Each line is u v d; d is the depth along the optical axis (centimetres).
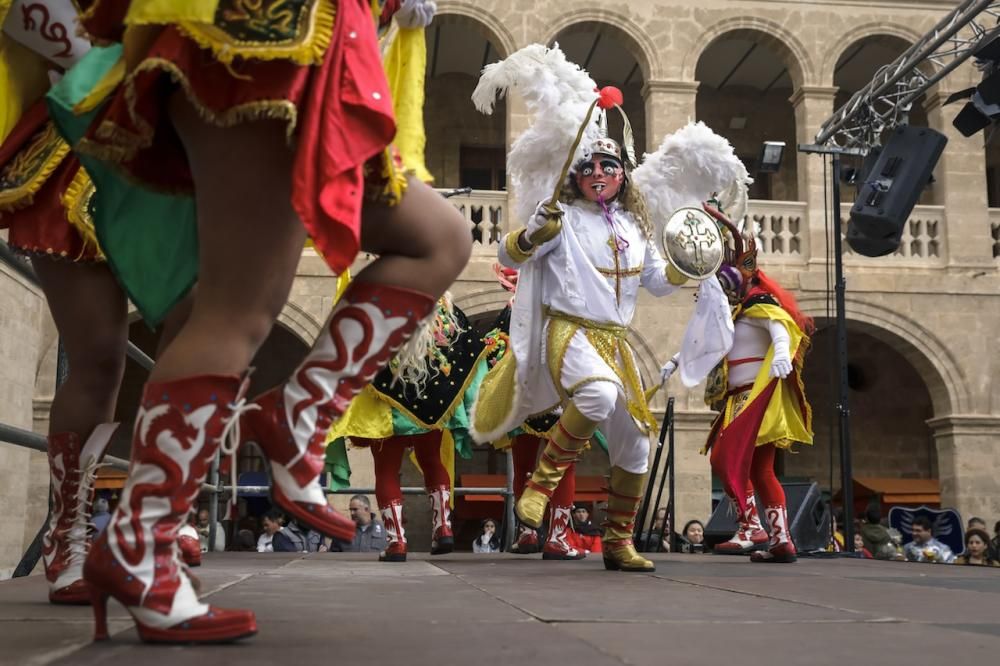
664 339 1672
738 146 2223
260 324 196
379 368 215
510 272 675
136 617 189
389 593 316
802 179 1794
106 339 285
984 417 1739
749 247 673
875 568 549
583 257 495
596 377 469
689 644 195
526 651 183
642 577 417
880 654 185
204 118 184
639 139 2208
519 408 530
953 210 1795
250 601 284
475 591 325
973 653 188
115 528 190
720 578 414
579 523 1254
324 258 188
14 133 274
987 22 1819
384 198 207
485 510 1936
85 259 279
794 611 266
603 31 1788
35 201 274
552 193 521
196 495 196
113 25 203
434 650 183
